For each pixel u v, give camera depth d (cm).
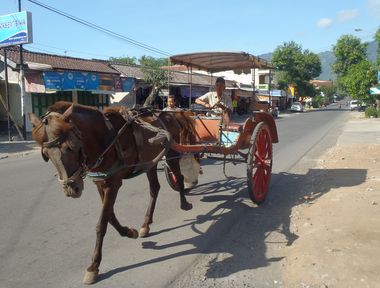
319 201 728
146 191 838
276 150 1548
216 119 754
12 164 1234
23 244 551
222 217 673
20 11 1862
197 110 751
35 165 1201
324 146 1681
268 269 475
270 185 910
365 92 4756
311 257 474
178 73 3475
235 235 589
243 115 2378
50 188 870
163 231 605
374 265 442
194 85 3344
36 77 2114
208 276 458
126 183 905
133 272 468
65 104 429
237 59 861
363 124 3105
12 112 2222
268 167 788
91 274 441
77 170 403
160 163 1148
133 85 2758
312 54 7819
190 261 498
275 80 7431
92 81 2383
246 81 5734
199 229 614
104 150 454
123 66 2992
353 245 493
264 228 618
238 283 440
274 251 529
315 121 3747
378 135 2100
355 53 7250
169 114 649
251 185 709
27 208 716
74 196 401
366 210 634
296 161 1267
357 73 4825
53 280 449
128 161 499
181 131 665
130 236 548
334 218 609
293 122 3581
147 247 543
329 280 422
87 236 580
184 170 684
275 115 4434
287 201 770
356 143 1720
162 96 2817
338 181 896
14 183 923
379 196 721
